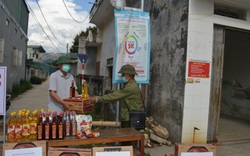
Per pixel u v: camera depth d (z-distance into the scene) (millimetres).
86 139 2809
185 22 5188
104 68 11141
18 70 18094
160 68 6293
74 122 2883
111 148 2488
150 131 5496
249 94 8617
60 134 2742
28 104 11391
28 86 20141
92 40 12156
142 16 5121
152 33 6977
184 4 5250
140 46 5105
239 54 9117
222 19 5402
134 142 3607
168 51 5895
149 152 4742
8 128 2625
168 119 5711
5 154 2400
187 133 5137
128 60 5023
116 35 4938
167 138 5602
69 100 3250
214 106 5484
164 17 6199
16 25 15281
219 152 4855
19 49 17828
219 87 5523
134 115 3689
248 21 5699
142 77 5133
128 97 3756
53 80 3500
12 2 14094
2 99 3119
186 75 5094
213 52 5441
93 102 3535
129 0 8859
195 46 5152
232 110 9445
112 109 6688
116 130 3289
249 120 8562
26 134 2650
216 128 5523
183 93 5125
